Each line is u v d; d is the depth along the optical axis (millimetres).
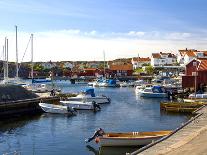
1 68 145875
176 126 44406
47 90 87062
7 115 54688
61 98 69250
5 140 37625
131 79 148750
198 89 78312
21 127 45031
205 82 78375
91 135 39719
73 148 33969
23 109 57500
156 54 189875
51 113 56438
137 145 33031
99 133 34719
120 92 99062
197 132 31906
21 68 164500
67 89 108188
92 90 70875
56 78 154375
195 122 37688
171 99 74188
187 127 35125
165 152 25891
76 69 189750
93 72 166125
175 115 53156
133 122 48094
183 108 55438
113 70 163250
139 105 67500
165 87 90125
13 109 55875
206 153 23391
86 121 49344
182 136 31078
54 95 72750
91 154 31875
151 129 42750
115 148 33031
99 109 60500
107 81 125188
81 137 38750
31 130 43000
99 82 124938
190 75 80938
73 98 68750
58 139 37844
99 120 50062
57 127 44906
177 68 161875
